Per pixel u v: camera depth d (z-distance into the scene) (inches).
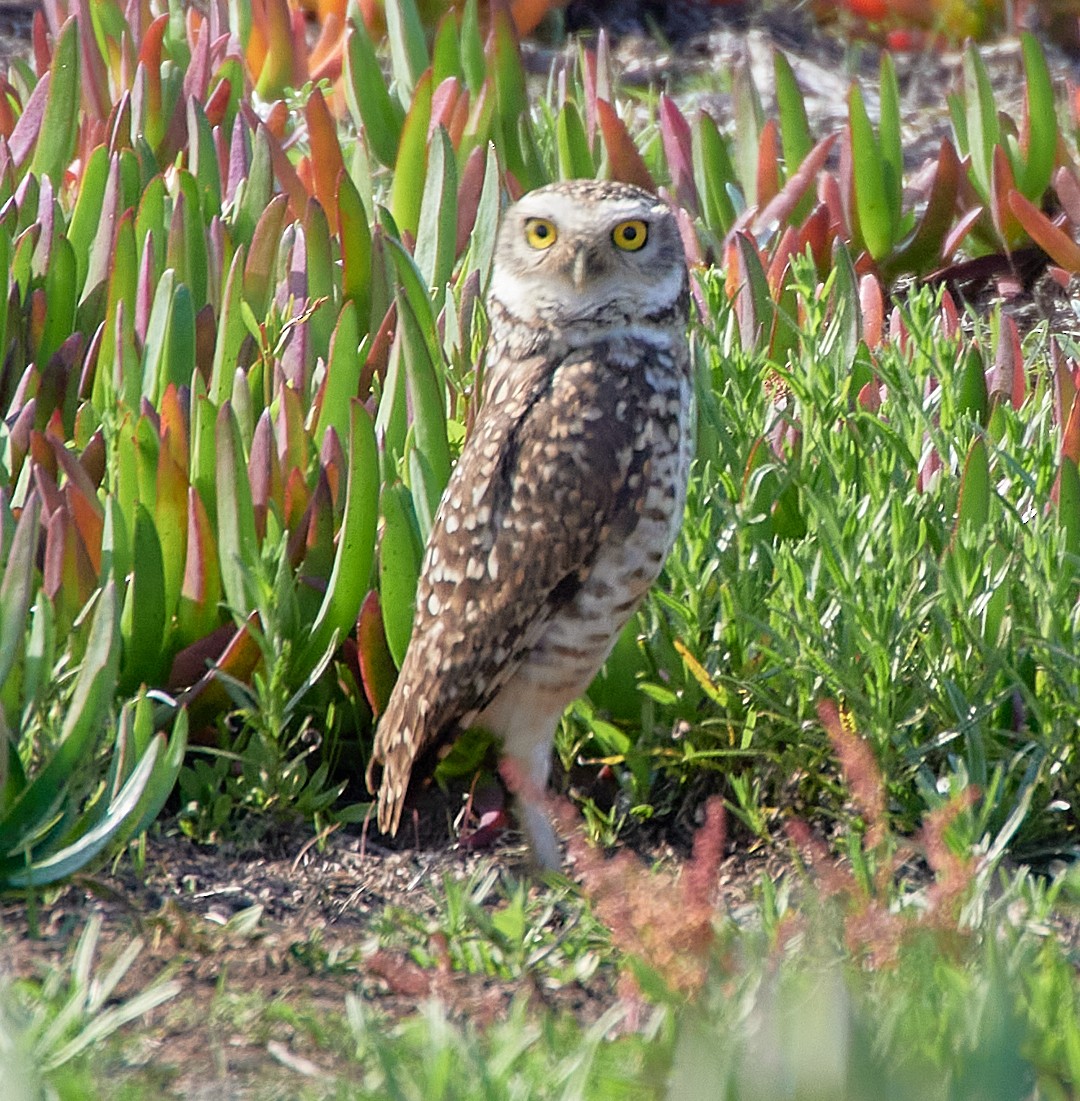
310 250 385.1
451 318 367.2
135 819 253.8
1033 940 226.2
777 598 301.4
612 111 493.4
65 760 251.1
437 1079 181.8
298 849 288.5
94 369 364.2
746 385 363.3
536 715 283.1
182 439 315.9
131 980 238.7
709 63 740.7
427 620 279.7
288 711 288.5
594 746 313.9
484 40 724.0
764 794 300.0
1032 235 482.3
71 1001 209.5
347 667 307.3
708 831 213.0
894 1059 175.5
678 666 301.1
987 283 514.9
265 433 309.1
